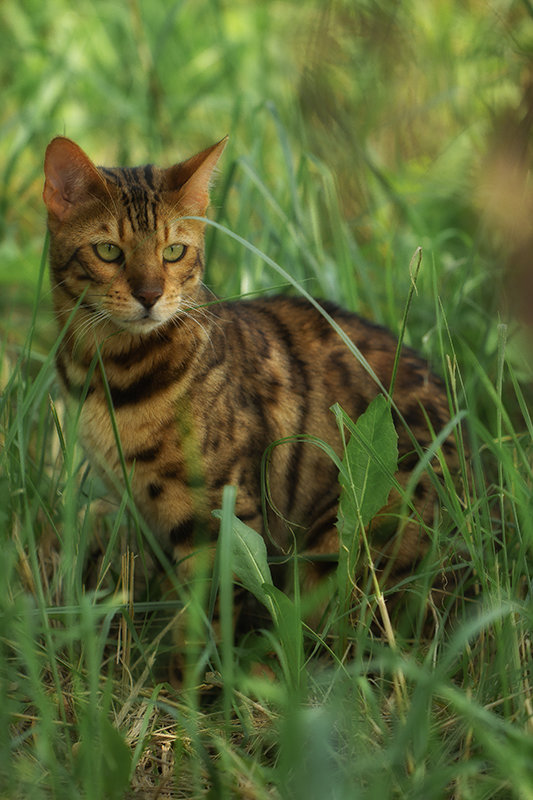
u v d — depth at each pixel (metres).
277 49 8.46
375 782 2.97
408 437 4.47
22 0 9.40
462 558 4.09
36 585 3.86
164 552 4.60
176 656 4.20
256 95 8.20
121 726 3.53
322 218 6.53
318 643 3.76
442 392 4.77
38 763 3.27
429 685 3.01
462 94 7.02
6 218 7.29
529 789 2.79
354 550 3.84
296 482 4.56
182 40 9.08
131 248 4.08
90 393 4.21
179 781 3.28
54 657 3.46
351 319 4.85
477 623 3.16
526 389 5.39
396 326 5.57
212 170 4.31
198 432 4.11
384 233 6.41
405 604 4.35
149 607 3.99
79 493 4.46
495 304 5.37
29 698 3.62
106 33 9.30
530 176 4.13
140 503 4.32
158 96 7.77
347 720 3.29
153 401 4.09
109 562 4.01
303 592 4.52
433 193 6.73
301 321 4.73
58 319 4.37
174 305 4.11
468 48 7.14
